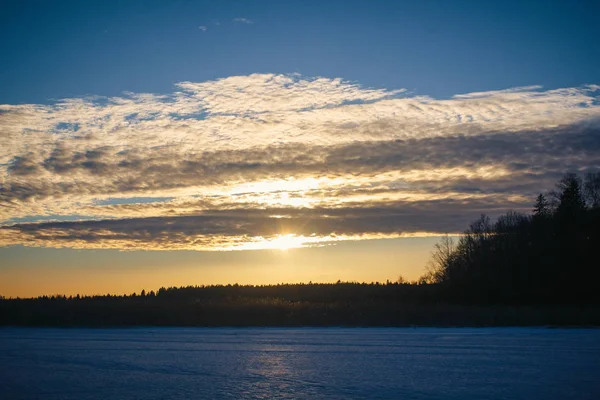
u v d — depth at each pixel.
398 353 44.56
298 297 122.38
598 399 27.03
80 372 35.81
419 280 129.88
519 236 118.56
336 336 60.94
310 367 37.44
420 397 27.62
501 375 33.56
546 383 30.92
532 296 102.19
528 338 55.81
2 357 43.59
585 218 109.69
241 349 48.22
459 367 36.78
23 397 28.16
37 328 79.06
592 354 42.62
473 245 123.56
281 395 28.25
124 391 29.48
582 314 78.56
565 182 118.19
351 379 32.66
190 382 32.00
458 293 109.44
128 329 75.38
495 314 79.44
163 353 45.66
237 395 28.36
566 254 104.25
